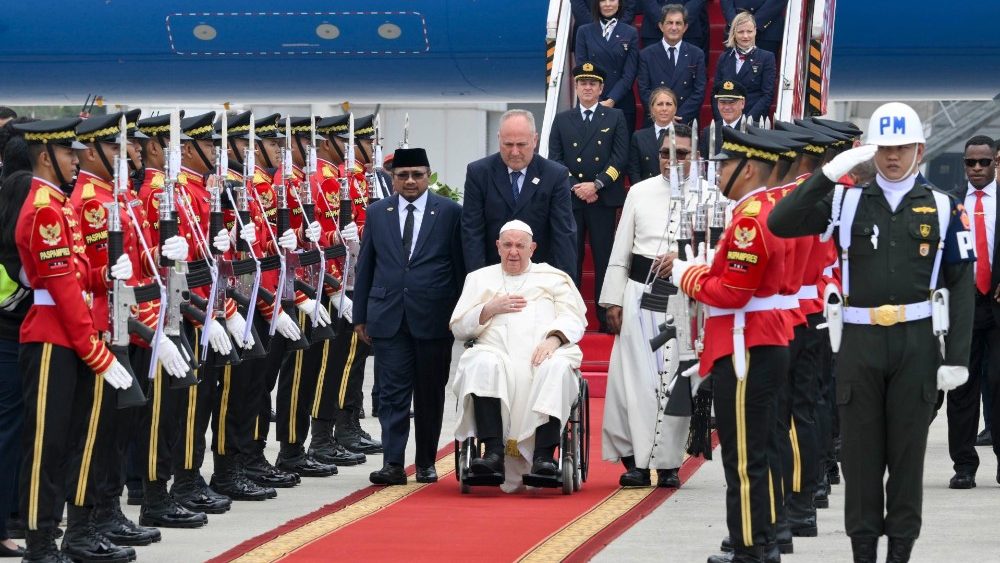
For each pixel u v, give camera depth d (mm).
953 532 20156
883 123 15984
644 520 20812
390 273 23938
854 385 16203
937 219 15977
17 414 18219
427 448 24281
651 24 36969
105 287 17547
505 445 22859
